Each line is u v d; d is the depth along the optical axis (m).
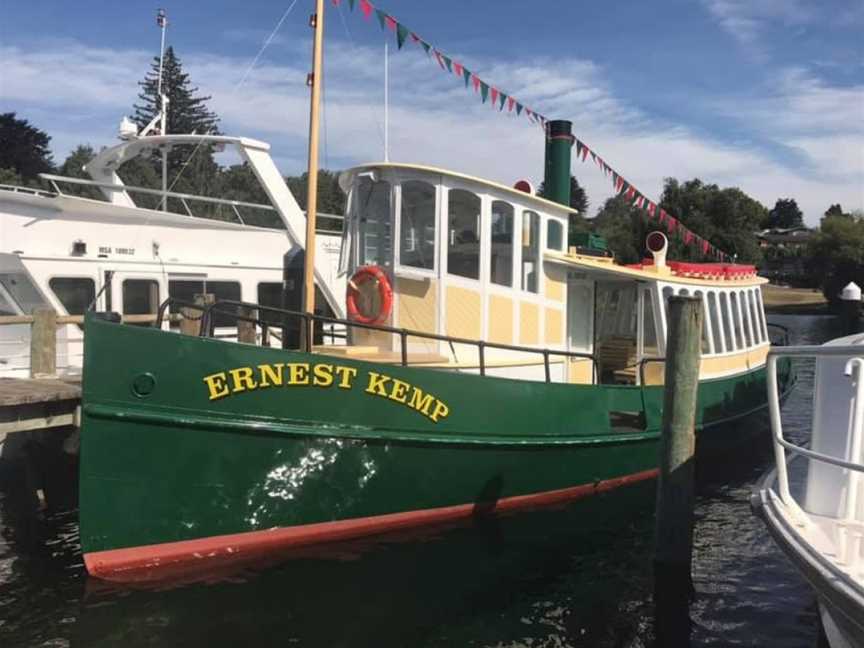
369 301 9.12
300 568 7.09
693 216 47.59
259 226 15.17
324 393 7.01
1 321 9.00
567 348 10.45
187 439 6.51
